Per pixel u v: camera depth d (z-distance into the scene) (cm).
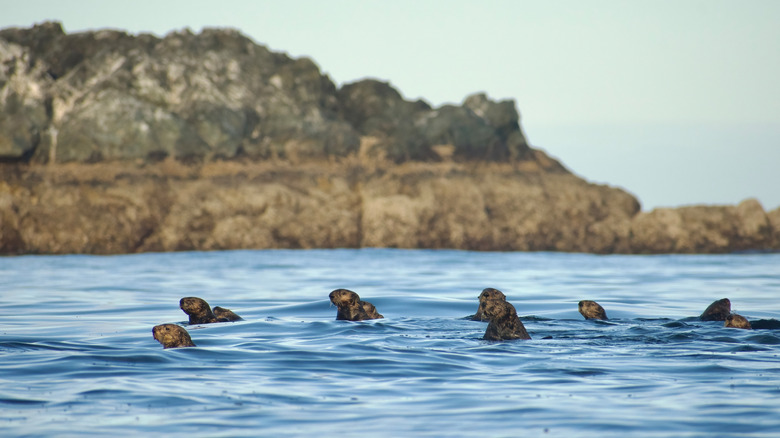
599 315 5519
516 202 18875
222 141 19112
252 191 17762
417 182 19112
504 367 3656
